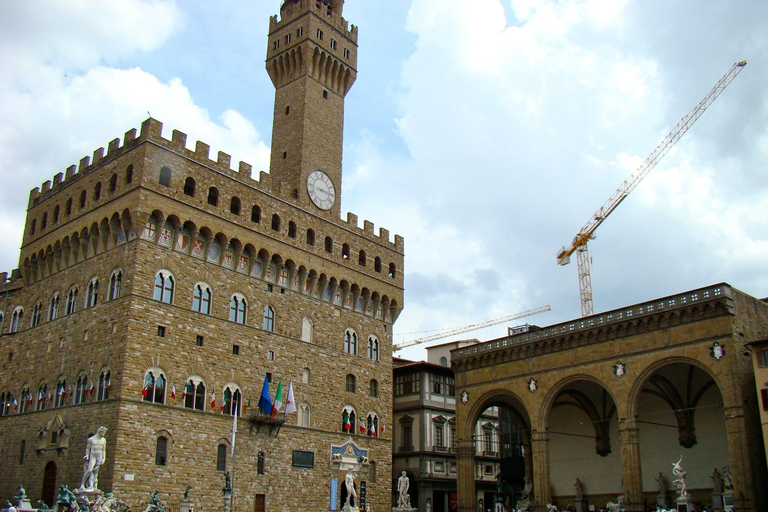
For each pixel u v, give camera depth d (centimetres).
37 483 6794
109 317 6719
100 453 5453
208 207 7419
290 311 8188
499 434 11819
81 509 5053
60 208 7875
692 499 7106
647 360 6912
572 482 8738
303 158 8881
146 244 6806
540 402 7775
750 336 6562
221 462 6994
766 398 6038
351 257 9206
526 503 8525
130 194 6856
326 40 9625
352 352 8962
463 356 8688
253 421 7362
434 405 10756
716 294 6444
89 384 6638
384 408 9219
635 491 6712
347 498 7556
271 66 9681
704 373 7400
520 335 8169
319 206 8925
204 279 7288
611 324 7238
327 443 8206
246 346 7544
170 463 6512
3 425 7544
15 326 8044
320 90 9456
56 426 6794
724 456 7288
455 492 10688
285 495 7544
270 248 8025
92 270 7162
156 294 6806
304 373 8156
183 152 7300
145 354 6544
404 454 10544
